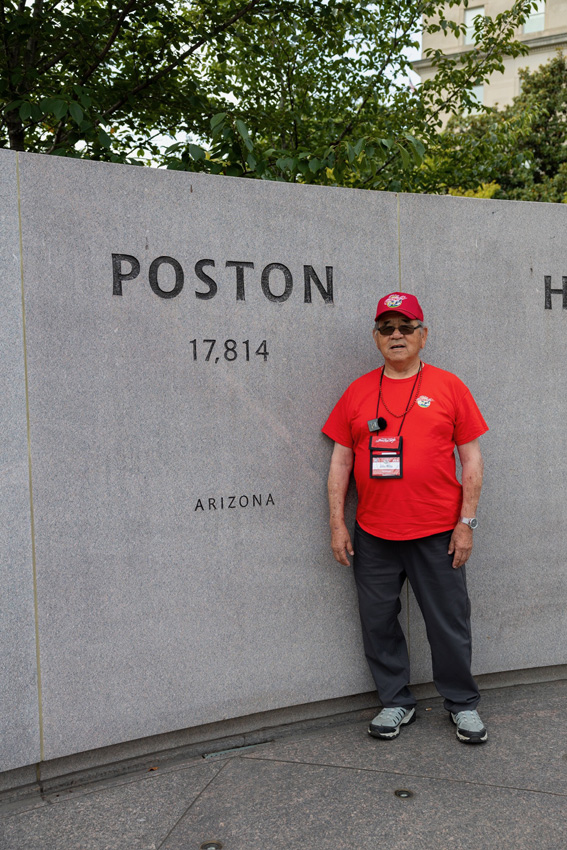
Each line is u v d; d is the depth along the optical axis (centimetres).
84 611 294
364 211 352
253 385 329
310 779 287
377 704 363
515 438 384
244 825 255
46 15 587
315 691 344
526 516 387
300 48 795
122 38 664
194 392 316
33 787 287
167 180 309
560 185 1812
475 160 848
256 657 330
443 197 369
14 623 281
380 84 830
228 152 475
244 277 327
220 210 321
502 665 383
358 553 333
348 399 328
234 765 303
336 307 347
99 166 294
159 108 703
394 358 312
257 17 725
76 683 293
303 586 341
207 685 320
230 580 325
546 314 390
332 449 348
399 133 743
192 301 314
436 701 370
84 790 287
